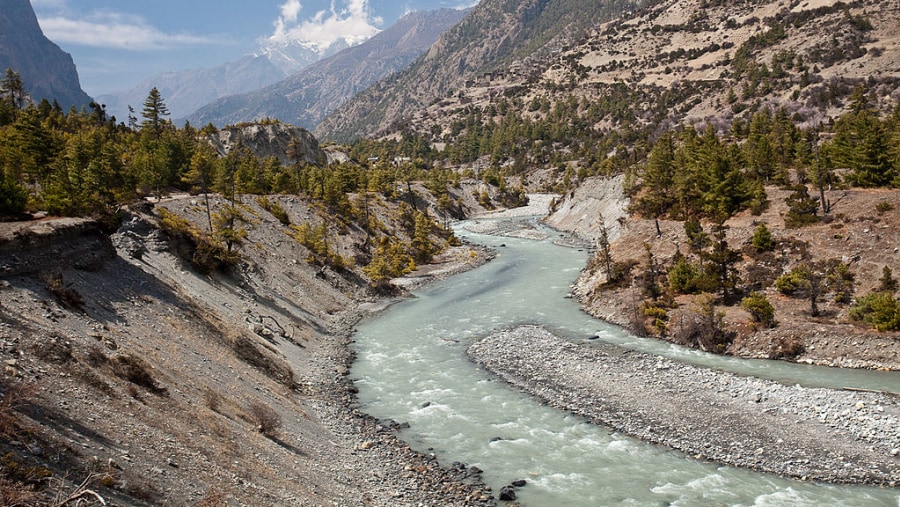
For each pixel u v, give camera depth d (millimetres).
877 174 74125
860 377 42188
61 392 21125
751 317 52062
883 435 32656
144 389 26172
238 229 75500
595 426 36281
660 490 28438
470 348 53781
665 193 93875
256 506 20641
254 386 36781
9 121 104312
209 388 31734
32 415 18250
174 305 42094
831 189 74062
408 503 26656
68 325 28719
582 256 102312
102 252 40969
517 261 102688
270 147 172750
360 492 26797
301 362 49312
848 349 45906
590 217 131750
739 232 70062
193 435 24141
